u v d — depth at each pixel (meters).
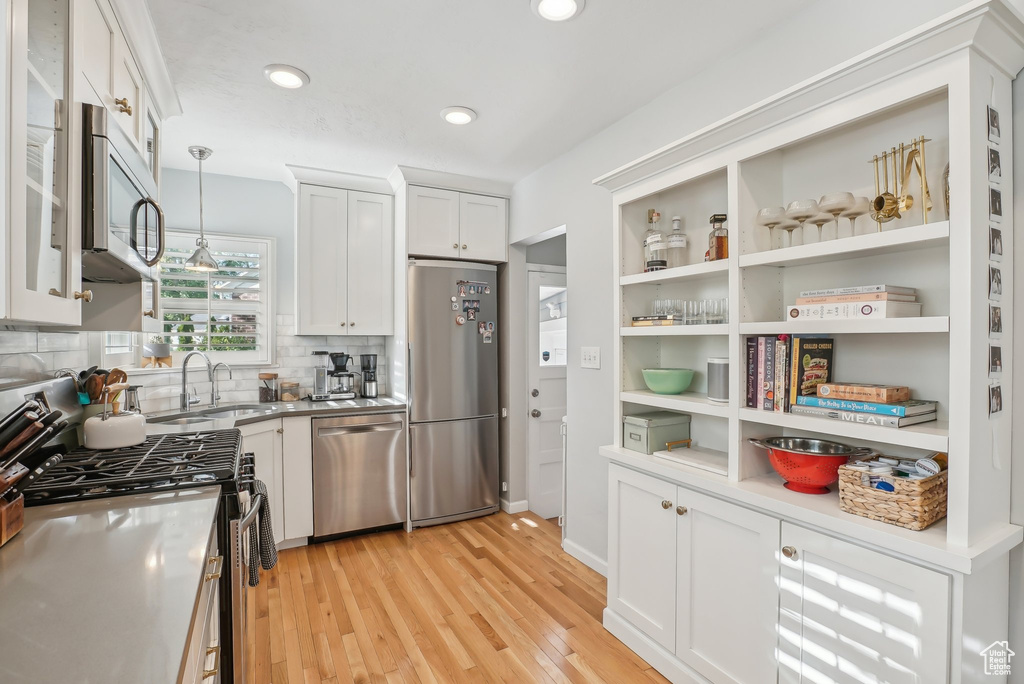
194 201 3.41
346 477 3.24
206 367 3.35
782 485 1.69
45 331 1.83
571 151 3.05
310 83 2.27
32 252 1.01
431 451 3.50
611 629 2.22
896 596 1.28
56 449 1.63
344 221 3.53
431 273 3.49
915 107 1.49
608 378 2.75
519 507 3.82
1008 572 1.35
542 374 3.90
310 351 3.71
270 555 1.68
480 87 2.31
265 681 1.92
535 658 2.06
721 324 1.83
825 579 1.43
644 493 2.07
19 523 1.07
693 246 2.25
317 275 3.44
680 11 1.78
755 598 1.62
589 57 2.08
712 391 1.90
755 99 1.96
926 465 1.36
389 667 2.00
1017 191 1.35
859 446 1.69
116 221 1.40
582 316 2.95
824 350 1.67
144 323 2.05
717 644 1.74
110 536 1.05
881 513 1.35
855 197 1.53
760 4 1.75
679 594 1.89
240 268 3.49
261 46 1.98
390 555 3.04
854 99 1.41
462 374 3.60
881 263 1.58
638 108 2.53
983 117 1.23
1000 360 1.30
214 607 1.25
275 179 3.59
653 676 1.95
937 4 1.45
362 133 2.82
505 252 3.76
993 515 1.28
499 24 1.85
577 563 2.94
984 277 1.23
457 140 2.91
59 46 1.16
